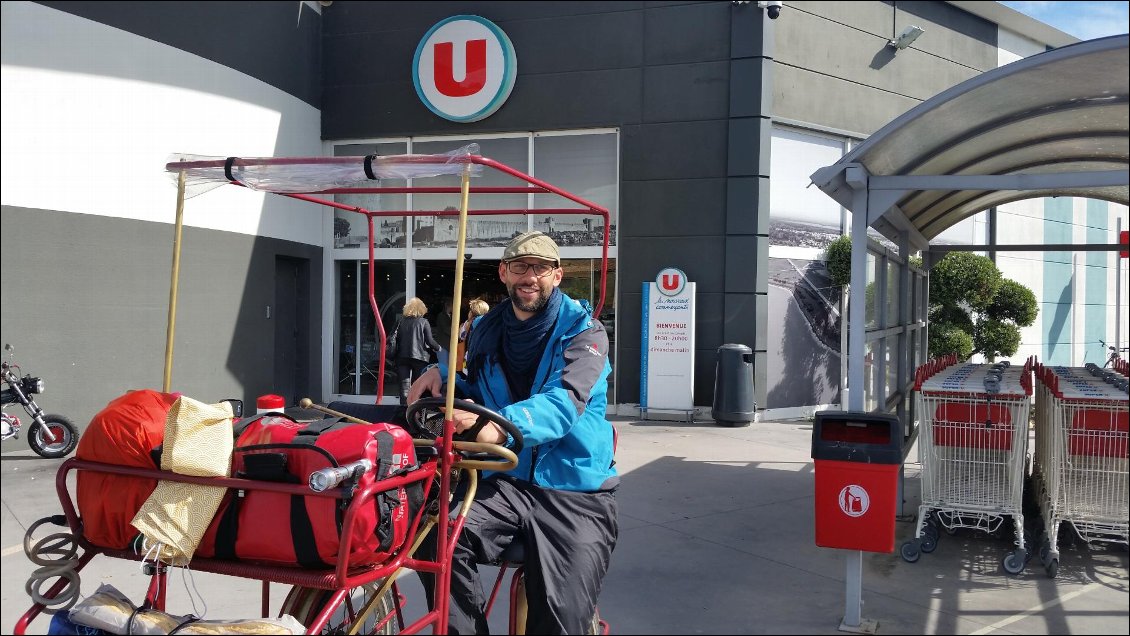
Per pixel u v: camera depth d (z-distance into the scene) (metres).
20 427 7.38
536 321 2.97
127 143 8.20
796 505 6.12
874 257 5.73
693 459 7.77
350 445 2.34
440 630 2.59
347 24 11.23
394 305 11.50
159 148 8.55
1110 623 3.93
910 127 4.29
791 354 10.81
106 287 8.02
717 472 7.21
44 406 7.54
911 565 4.82
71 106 7.64
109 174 8.03
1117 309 12.21
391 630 3.00
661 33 10.30
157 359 8.58
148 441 2.43
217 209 9.40
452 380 2.59
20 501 5.68
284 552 2.32
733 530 5.47
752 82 10.00
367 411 3.25
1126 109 4.30
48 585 3.98
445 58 10.75
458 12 10.89
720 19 10.10
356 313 11.62
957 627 3.88
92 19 7.80
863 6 11.29
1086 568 4.75
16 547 4.63
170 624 2.39
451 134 11.05
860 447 3.73
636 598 4.24
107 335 8.04
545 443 2.93
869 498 3.74
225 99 9.42
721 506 6.09
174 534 2.30
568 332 2.98
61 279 7.61
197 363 9.09
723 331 10.22
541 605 2.82
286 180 2.92
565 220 10.84
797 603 4.19
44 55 7.40
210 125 9.20
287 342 11.16
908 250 6.56
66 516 2.61
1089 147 5.07
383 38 11.14
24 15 7.22
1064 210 13.18
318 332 11.52
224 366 9.49
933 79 12.23
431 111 10.91
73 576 2.51
